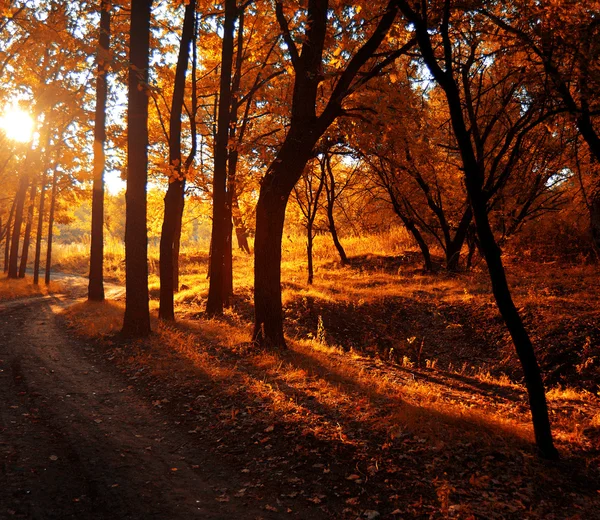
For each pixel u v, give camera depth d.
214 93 16.83
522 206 20.50
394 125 10.91
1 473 4.80
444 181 19.92
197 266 35.53
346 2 9.11
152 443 5.79
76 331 12.49
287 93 13.88
